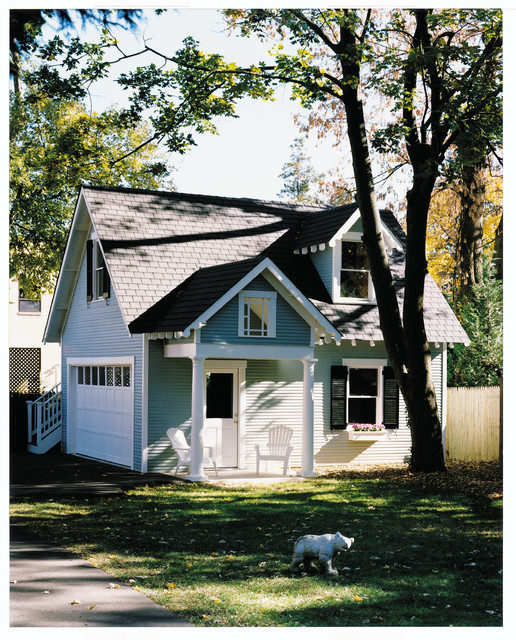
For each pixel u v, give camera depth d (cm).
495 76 1670
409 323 1780
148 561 938
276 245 2105
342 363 1997
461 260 2777
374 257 1780
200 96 1830
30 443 2366
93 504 1355
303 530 1133
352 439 1978
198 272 1877
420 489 1545
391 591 819
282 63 1688
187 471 1772
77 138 2077
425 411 1798
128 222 1969
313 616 726
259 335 1705
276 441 1806
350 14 1639
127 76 1828
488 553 1001
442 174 1691
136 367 1789
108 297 1961
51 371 3422
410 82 1722
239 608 748
